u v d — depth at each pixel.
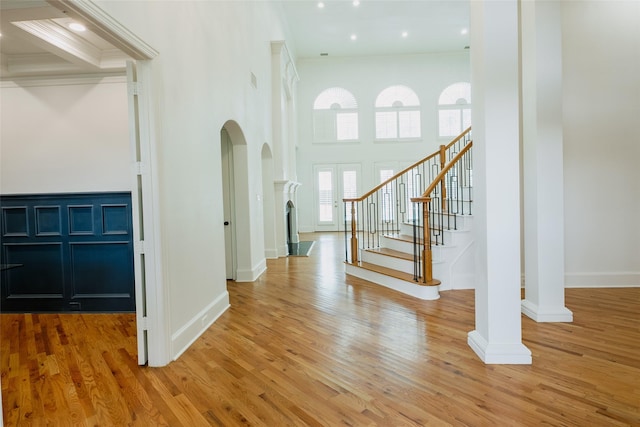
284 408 1.97
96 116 3.75
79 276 3.80
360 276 5.05
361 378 2.26
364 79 10.81
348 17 8.59
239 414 1.93
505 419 1.81
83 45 3.31
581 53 4.11
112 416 1.94
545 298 3.15
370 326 3.16
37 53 3.53
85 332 3.22
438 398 2.01
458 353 2.58
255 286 4.70
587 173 4.16
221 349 2.77
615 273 4.19
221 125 3.84
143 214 2.50
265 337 2.98
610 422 1.77
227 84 4.06
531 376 2.22
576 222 4.19
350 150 10.88
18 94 3.79
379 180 10.83
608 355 2.48
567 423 1.77
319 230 10.97
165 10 2.64
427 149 10.74
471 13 2.58
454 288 4.27
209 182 3.45
